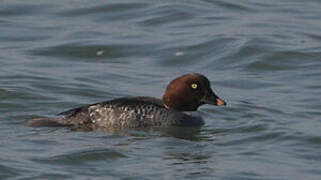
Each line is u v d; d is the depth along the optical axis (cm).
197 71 2161
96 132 1616
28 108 1788
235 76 2108
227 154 1509
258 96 1938
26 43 2344
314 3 2758
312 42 2338
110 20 2562
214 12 2628
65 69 2117
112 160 1455
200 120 1717
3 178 1352
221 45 2309
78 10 2630
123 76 2083
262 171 1419
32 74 2041
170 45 2325
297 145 1566
